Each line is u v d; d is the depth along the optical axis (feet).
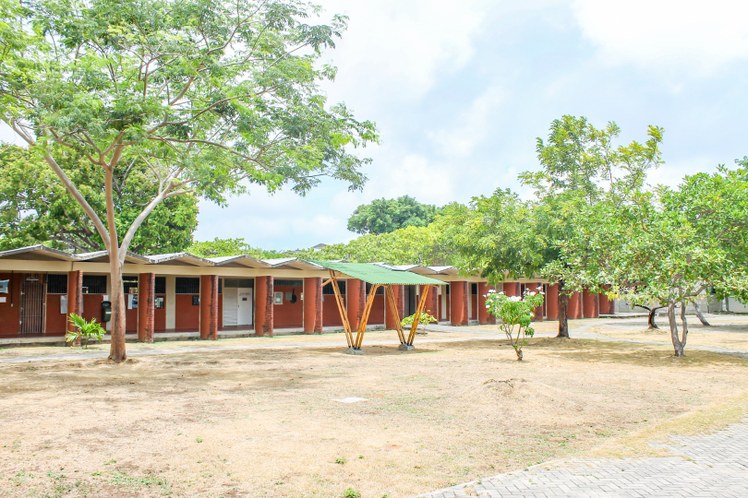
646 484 20.61
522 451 25.41
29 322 78.13
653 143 76.79
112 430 28.43
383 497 19.62
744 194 57.47
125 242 57.57
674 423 30.25
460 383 43.96
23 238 103.45
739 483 20.75
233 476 21.62
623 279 58.49
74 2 49.60
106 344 75.56
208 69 51.34
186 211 119.44
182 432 28.09
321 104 57.82
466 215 86.17
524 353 66.49
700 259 53.11
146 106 46.19
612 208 64.18
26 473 21.67
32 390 40.47
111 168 52.90
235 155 58.29
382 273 71.97
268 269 90.63
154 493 19.80
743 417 31.76
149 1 50.31
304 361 58.90
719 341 82.28
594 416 32.50
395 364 56.39
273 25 56.49
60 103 45.01
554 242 66.59
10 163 101.09
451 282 119.03
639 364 56.03
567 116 81.61
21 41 44.96
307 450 25.11
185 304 90.84
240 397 38.01
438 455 24.59
